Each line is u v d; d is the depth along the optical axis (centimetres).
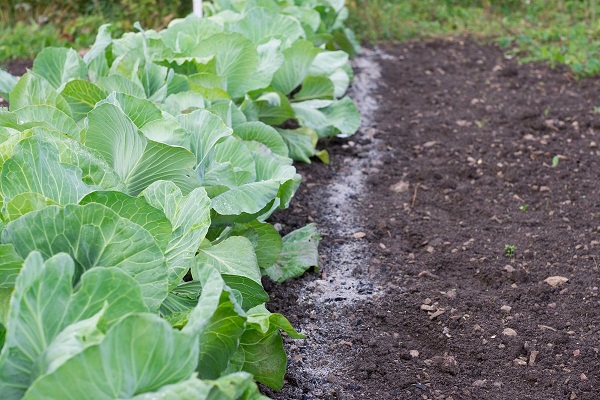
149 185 315
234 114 477
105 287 217
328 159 629
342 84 704
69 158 288
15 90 429
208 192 359
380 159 650
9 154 284
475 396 347
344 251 493
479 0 1170
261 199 364
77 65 502
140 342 194
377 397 346
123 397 196
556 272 463
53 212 235
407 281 454
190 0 1008
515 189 591
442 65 916
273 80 600
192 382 198
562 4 1129
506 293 436
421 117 748
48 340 212
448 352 382
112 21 977
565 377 360
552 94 805
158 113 347
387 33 1031
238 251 349
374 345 386
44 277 208
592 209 555
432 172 615
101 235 241
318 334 398
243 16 648
